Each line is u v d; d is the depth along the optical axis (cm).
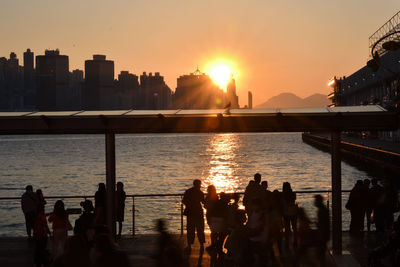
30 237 1505
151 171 7781
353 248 1333
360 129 1250
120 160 10562
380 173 6078
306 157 10700
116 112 1398
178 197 1769
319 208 1126
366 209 1536
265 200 1255
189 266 1169
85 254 882
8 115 1291
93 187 5975
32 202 1504
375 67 2486
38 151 15475
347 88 14525
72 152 14475
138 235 1565
